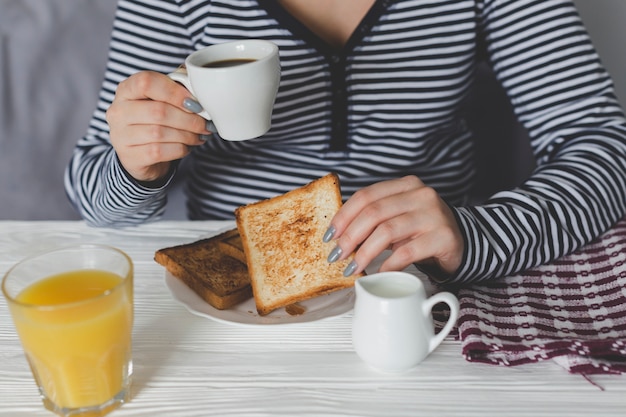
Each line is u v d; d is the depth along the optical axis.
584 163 0.94
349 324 0.77
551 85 1.04
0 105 1.33
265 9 0.99
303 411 0.66
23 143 1.36
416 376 0.70
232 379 0.70
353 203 0.78
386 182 0.81
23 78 1.34
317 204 0.81
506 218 0.84
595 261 0.85
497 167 1.42
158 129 0.82
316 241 0.80
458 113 1.11
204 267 0.83
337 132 1.04
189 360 0.73
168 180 0.92
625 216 0.94
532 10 1.03
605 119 1.01
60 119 1.38
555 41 1.03
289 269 0.79
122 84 0.84
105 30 1.39
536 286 0.81
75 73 1.37
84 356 0.64
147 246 0.92
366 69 1.02
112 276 0.69
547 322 0.75
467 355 0.71
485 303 0.78
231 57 0.79
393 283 0.72
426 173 1.09
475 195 1.44
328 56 1.00
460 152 1.12
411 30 1.01
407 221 0.77
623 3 1.41
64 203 1.41
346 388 0.69
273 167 1.06
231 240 0.87
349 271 0.77
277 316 0.77
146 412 0.67
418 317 0.68
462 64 1.05
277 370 0.71
